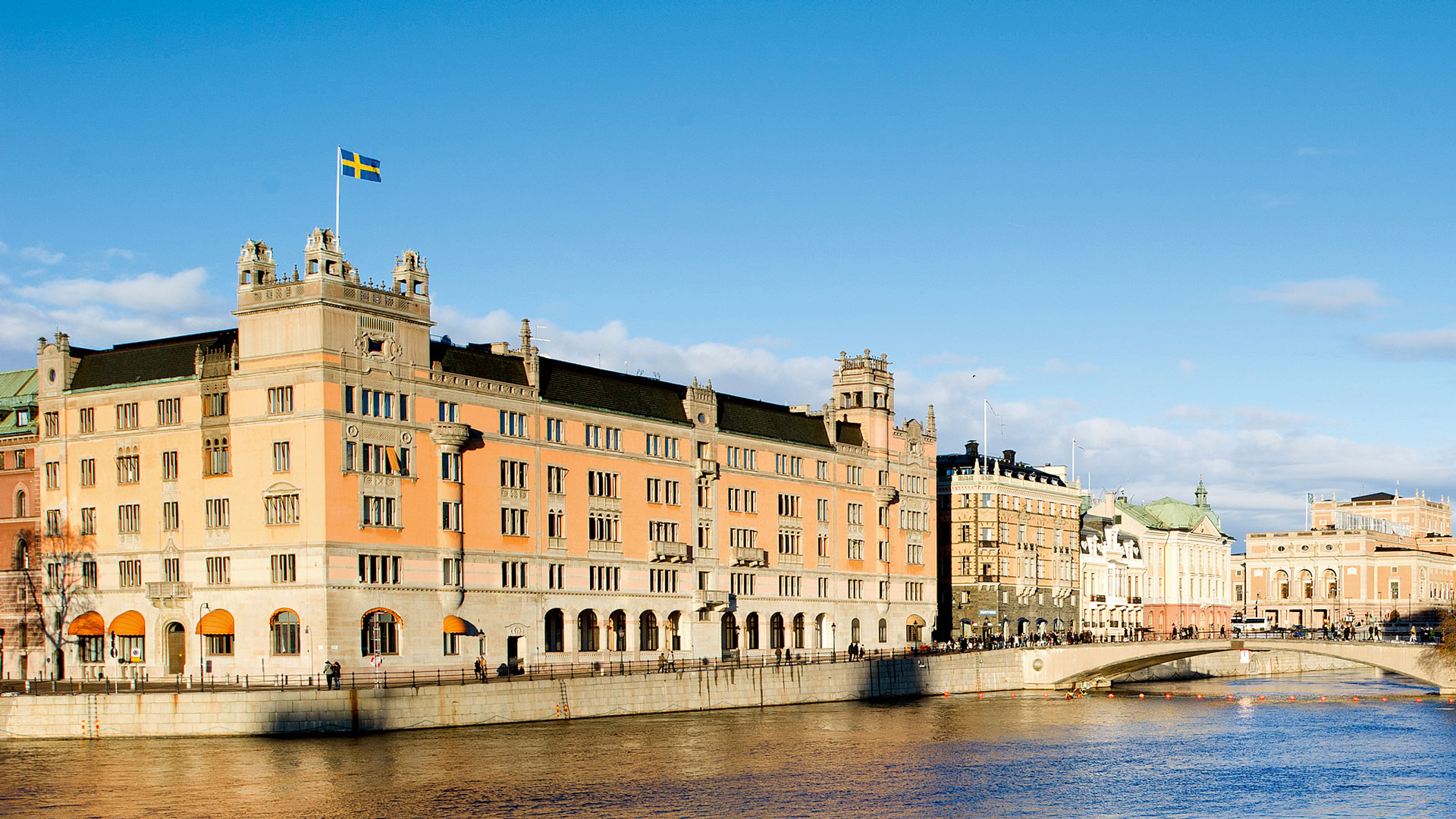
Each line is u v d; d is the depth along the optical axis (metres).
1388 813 95.12
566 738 122.19
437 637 139.88
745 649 176.62
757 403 186.50
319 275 132.38
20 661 148.75
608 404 161.62
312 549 130.75
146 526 141.62
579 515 155.88
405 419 138.88
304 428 132.00
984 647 196.00
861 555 197.00
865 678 167.75
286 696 118.12
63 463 147.50
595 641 157.25
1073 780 106.75
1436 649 176.00
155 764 105.75
